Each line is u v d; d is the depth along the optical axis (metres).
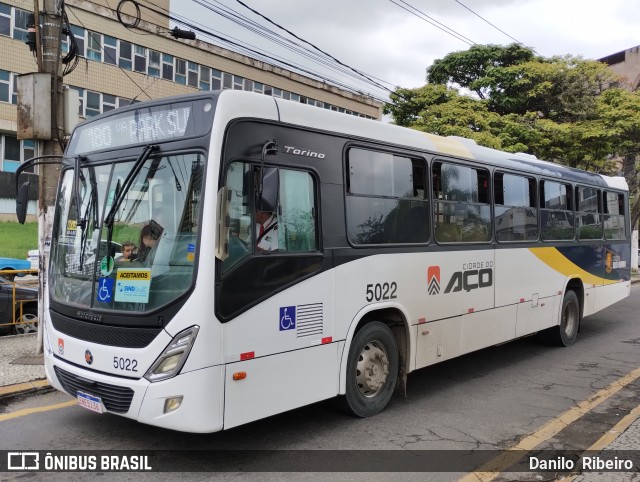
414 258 5.93
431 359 6.20
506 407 5.98
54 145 7.36
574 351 8.98
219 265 4.04
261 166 4.24
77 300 4.66
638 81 36.28
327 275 4.91
